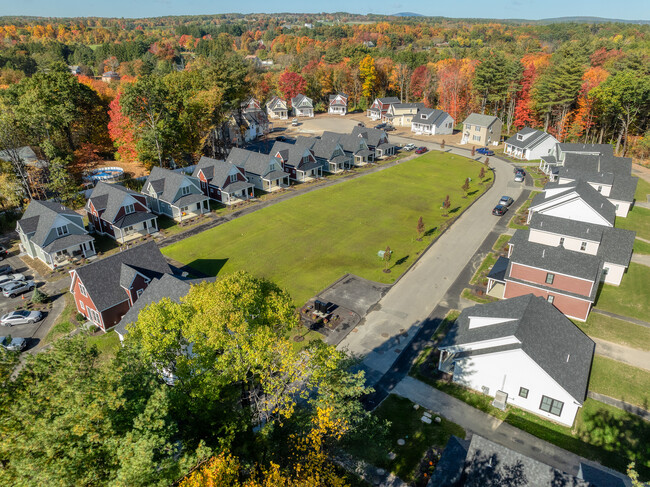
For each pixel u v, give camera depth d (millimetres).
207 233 62062
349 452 26000
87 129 91125
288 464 23219
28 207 58812
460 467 25703
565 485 22625
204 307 26094
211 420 24844
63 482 17297
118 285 42406
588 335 39500
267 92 165375
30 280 50781
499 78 116500
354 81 161750
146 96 77625
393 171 89250
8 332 42000
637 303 44312
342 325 41219
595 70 123500
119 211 59750
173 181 67750
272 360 26578
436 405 32250
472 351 33219
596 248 48000
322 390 26547
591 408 31703
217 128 94188
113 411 19906
